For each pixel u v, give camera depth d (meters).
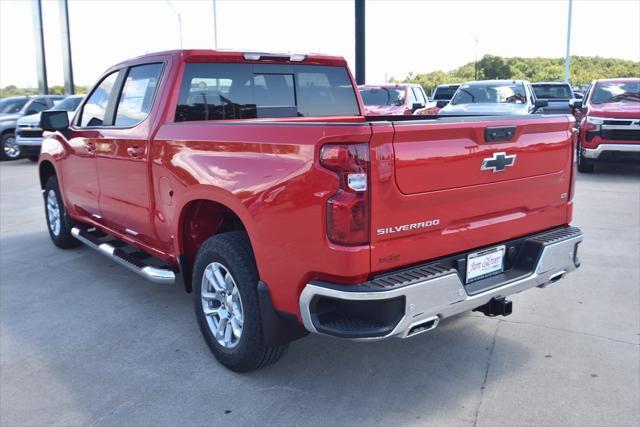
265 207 3.19
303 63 5.08
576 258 3.97
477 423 3.18
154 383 3.70
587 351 4.00
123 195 4.81
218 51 4.48
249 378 3.72
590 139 11.65
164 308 4.99
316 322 3.05
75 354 4.14
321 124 2.91
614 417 3.22
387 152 2.87
